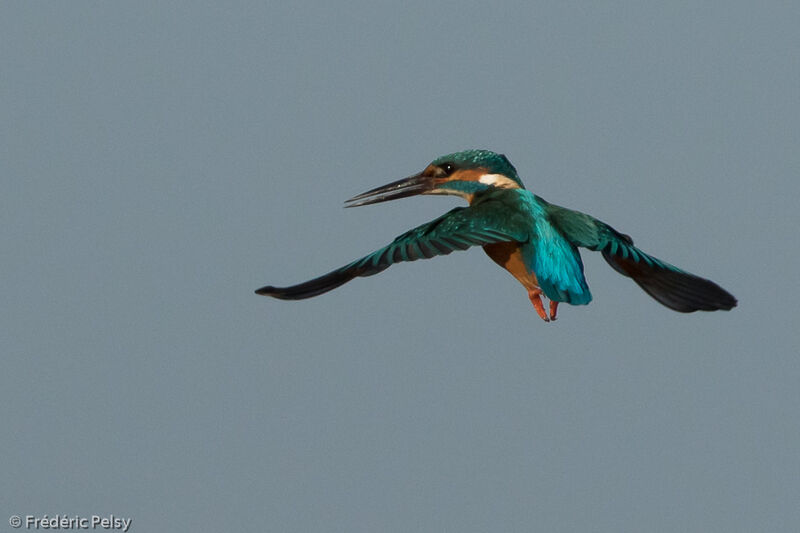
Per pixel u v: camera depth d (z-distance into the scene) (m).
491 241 13.40
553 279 13.33
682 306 14.07
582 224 13.94
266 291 12.59
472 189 15.28
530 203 14.14
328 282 13.07
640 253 13.86
